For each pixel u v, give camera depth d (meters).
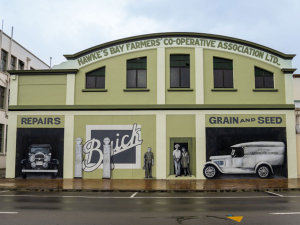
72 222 8.28
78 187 16.39
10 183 18.28
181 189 15.57
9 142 21.38
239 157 20.77
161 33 21.58
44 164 21.11
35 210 9.98
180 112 21.12
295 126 21.38
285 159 20.88
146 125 21.11
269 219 8.67
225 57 21.61
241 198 13.00
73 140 21.19
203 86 21.33
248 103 21.34
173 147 20.91
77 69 21.58
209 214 9.39
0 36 31.56
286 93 21.45
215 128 21.00
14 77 21.77
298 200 12.35
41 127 21.36
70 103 21.41
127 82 21.64
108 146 21.05
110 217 8.92
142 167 20.84
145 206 10.88
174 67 21.61
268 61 21.66
